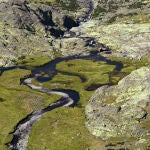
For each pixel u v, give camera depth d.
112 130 193.50
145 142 174.62
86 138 192.25
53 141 193.75
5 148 188.62
